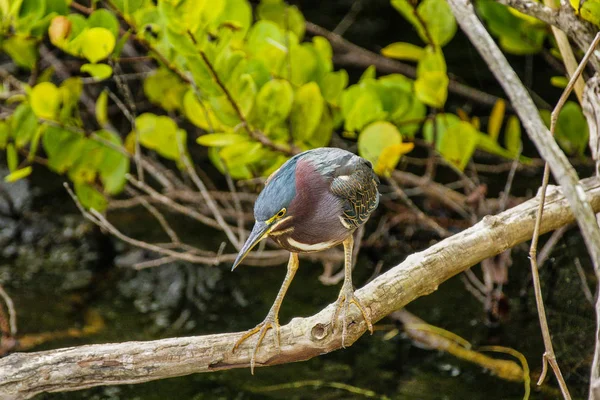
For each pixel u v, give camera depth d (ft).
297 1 54.85
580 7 22.48
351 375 32.40
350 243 24.29
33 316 36.35
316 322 21.35
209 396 31.53
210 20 29.14
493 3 35.68
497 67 17.12
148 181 45.16
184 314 36.76
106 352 20.90
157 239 41.83
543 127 16.11
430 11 34.47
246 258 39.81
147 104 48.67
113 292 38.60
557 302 35.04
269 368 33.17
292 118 33.32
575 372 31.48
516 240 23.70
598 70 23.30
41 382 20.76
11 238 42.45
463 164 34.22
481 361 32.81
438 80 33.91
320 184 22.75
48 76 38.63
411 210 40.06
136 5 32.45
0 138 36.24
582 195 15.49
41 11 32.40
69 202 44.91
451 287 37.73
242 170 36.11
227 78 31.14
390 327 35.32
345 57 49.06
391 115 35.45
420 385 31.58
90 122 46.39
